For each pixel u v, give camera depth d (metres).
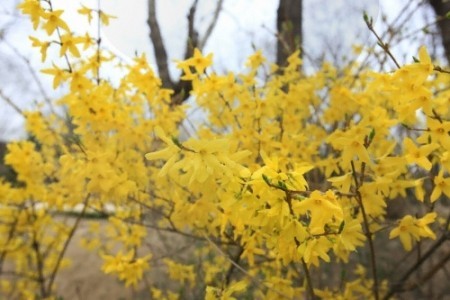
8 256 3.43
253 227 1.39
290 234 1.14
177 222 1.91
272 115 2.05
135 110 2.18
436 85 2.11
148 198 2.43
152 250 3.27
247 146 1.96
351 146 1.30
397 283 2.19
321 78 2.49
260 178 1.14
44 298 3.18
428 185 2.35
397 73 1.33
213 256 3.19
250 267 2.20
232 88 1.98
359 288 2.04
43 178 2.65
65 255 4.51
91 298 3.92
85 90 1.90
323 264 3.16
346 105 2.20
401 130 2.58
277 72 2.63
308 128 2.39
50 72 1.85
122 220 2.35
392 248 3.69
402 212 2.79
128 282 1.93
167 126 2.12
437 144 1.32
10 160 2.52
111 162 1.94
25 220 3.14
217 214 1.80
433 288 3.07
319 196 1.12
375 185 1.40
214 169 1.13
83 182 2.14
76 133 2.02
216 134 2.34
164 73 2.23
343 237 1.19
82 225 4.27
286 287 1.77
